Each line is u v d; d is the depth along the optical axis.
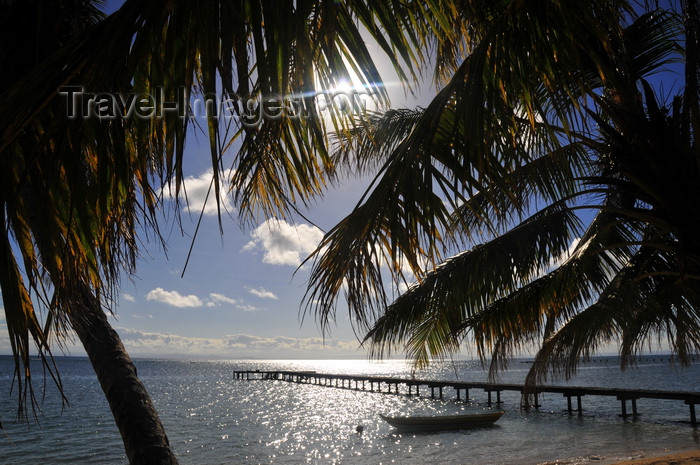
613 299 5.60
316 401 35.78
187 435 21.33
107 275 1.44
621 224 6.04
